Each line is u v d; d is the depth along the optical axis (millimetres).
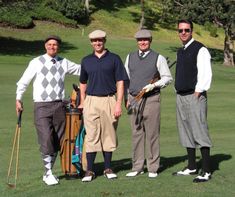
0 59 36469
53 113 7105
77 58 39688
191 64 7172
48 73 7094
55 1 54719
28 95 19500
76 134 7281
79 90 7473
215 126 14703
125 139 12172
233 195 6473
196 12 42875
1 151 10320
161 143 11609
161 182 7141
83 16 56156
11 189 6945
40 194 6590
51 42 7129
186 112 7320
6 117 14922
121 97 7180
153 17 63344
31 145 11039
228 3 41906
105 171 7406
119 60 7199
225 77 34812
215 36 65125
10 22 49250
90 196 6441
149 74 7363
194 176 7500
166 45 51312
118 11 62500
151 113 7371
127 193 6559
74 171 7363
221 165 8344
